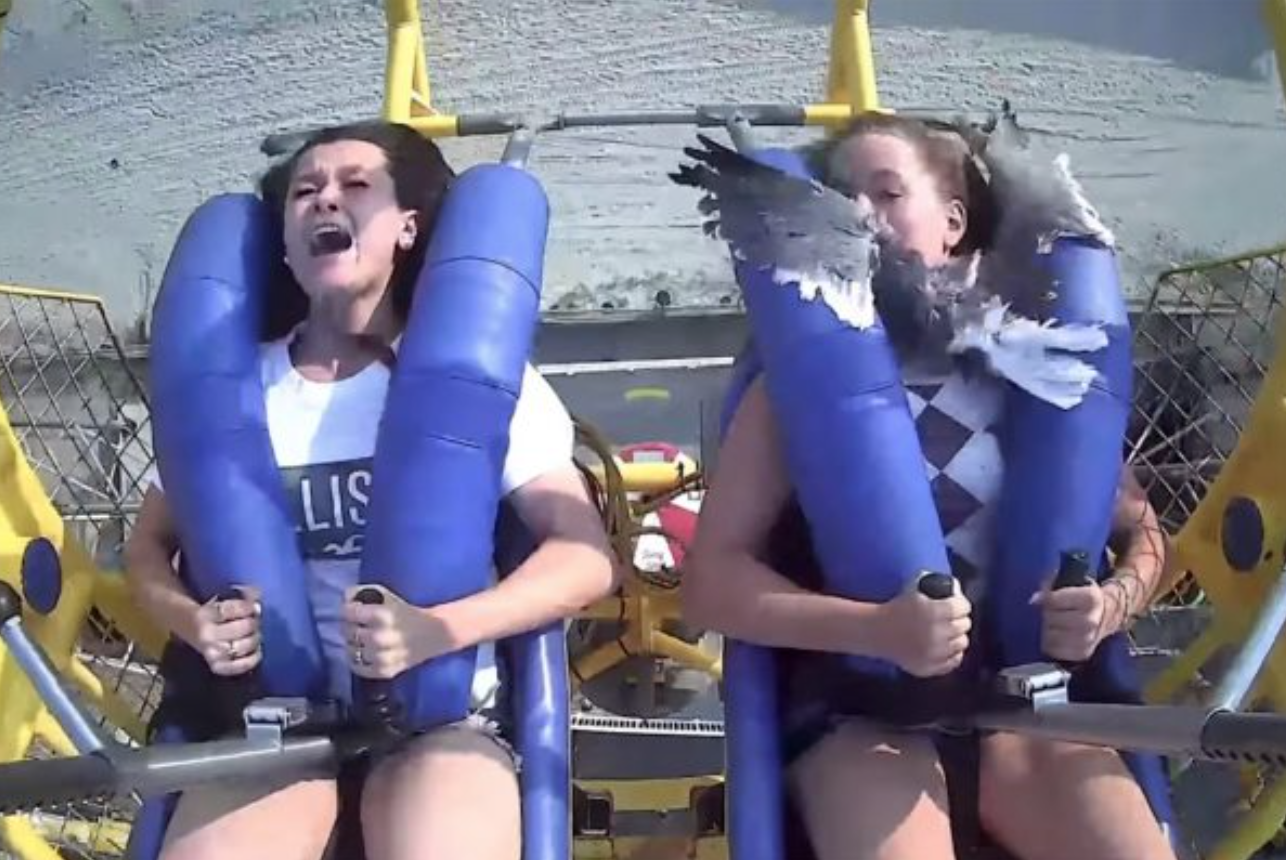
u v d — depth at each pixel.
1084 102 5.88
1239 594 2.75
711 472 2.68
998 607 2.47
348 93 6.10
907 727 2.42
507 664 2.54
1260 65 5.89
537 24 5.97
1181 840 2.53
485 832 2.30
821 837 2.38
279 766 2.22
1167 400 3.48
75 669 2.83
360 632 2.24
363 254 2.53
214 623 2.36
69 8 6.10
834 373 2.39
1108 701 2.49
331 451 2.51
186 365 2.48
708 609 2.49
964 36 5.98
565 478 2.60
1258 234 5.46
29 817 2.87
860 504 2.36
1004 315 2.50
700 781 3.42
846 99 3.52
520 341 2.43
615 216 5.38
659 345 4.77
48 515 2.85
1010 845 2.45
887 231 2.55
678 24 6.00
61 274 5.56
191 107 6.11
